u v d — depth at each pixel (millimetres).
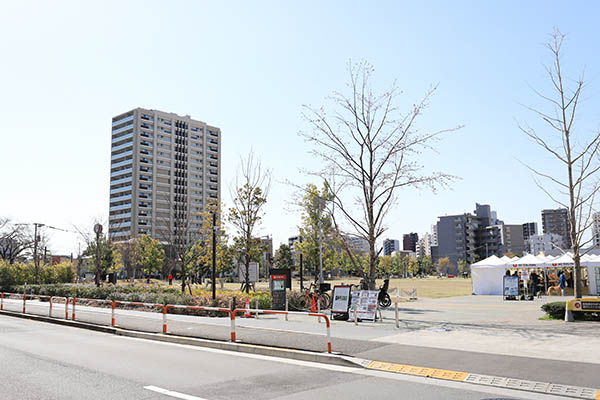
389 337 11711
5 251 68250
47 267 47125
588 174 14680
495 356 8922
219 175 147375
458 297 31375
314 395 6785
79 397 6758
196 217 78000
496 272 34125
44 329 16453
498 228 146250
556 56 15023
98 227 34938
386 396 6691
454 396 6660
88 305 26312
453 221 146875
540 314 17578
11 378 8055
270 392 6977
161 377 8094
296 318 17266
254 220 29203
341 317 16281
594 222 14938
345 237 19438
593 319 14180
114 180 131875
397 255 138625
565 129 14922
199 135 143000
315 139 25312
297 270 101875
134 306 23422
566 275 35750
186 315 19344
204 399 6590
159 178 131125
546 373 7492
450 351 9578
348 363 9094
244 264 29859
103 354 10742
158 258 76062
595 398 6336
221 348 11555
